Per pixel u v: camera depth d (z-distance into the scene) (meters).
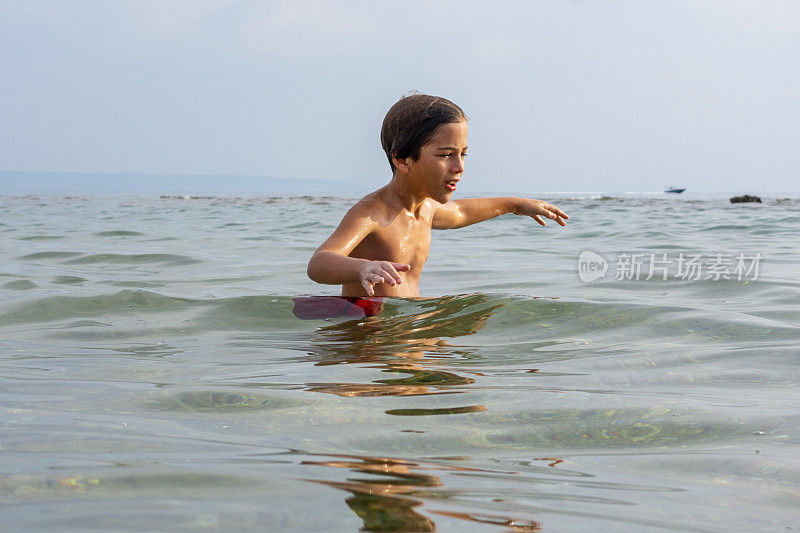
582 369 2.29
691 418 1.70
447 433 1.57
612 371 2.26
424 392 1.96
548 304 3.39
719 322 3.03
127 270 5.66
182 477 1.22
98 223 13.28
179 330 3.10
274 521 1.03
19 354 2.60
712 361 2.39
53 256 6.67
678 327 2.97
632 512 1.12
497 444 1.50
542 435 1.57
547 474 1.31
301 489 1.17
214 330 3.09
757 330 2.90
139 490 1.16
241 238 9.15
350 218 3.60
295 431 1.58
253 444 1.46
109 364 2.41
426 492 1.18
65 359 2.51
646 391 1.98
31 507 1.08
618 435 1.57
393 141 3.72
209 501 1.11
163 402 1.86
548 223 12.53
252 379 2.14
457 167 3.67
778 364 2.33
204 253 7.01
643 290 4.25
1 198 35.28
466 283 4.86
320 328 3.11
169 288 4.54
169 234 9.96
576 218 14.50
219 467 1.29
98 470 1.26
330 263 3.18
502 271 5.50
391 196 3.81
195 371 2.29
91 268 5.78
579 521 1.08
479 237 9.53
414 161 3.66
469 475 1.28
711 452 1.45
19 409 1.77
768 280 4.46
